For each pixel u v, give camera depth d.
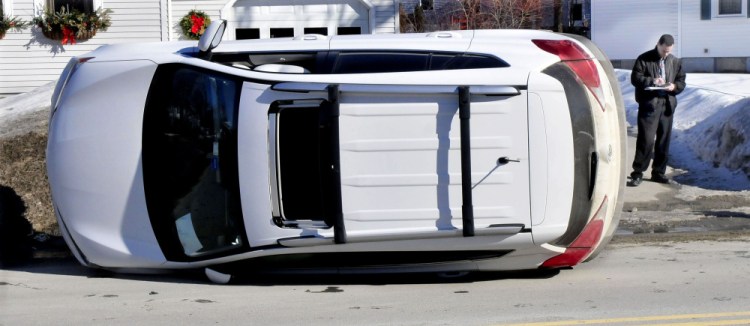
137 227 10.81
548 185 9.88
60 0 30.23
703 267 11.59
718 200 17.08
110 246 10.84
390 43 10.44
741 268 11.47
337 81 9.89
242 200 10.14
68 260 12.76
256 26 30.62
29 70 30.14
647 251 12.84
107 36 30.33
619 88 11.00
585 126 10.16
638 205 16.86
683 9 53.62
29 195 15.54
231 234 10.46
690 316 9.04
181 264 10.72
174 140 10.62
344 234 9.84
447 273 10.85
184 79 10.60
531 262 10.53
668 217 15.67
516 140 9.83
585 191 10.20
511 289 10.39
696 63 53.78
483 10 48.44
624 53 55.16
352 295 10.20
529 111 9.84
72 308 9.81
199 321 9.15
